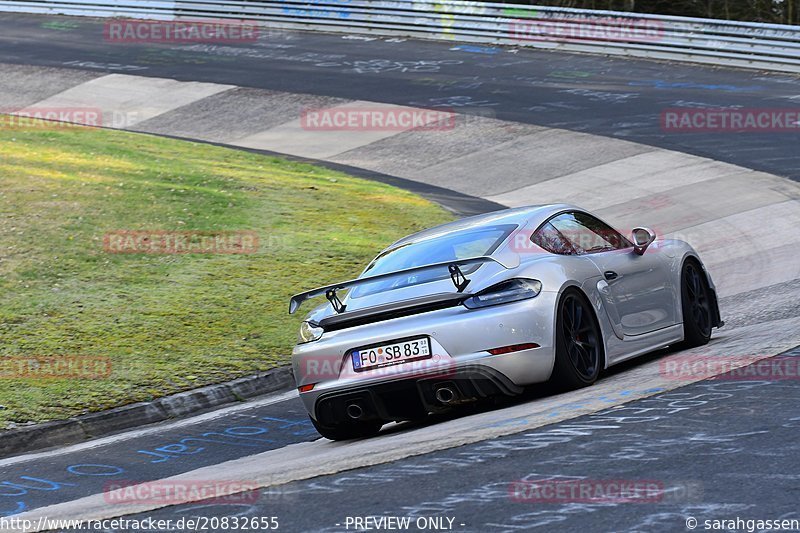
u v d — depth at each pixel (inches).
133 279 1888.5
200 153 3267.7
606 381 1026.7
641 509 606.9
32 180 2618.1
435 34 4869.6
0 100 4178.2
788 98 3513.8
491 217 1101.7
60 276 1891.0
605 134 3287.4
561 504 631.8
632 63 4266.7
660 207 2541.8
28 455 1155.3
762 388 887.7
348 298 1021.8
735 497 612.7
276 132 3683.6
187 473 962.1
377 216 2503.7
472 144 3361.2
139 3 5502.0
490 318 935.7
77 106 4087.1
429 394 946.1
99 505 810.2
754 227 2241.6
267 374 1430.9
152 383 1379.2
